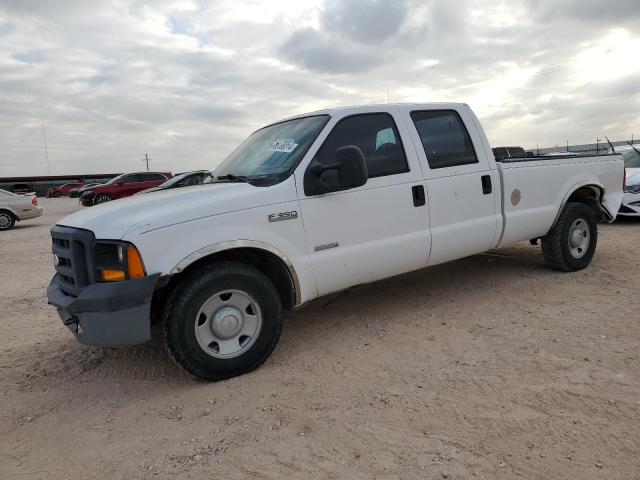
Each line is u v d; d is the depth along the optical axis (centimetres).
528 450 257
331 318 488
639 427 270
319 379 358
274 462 263
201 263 364
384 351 399
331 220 405
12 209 1756
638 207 913
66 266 367
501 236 518
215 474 257
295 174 393
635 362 346
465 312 479
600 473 237
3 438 311
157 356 429
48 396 367
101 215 354
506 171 516
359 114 438
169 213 342
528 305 485
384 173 438
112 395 361
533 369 347
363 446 271
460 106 506
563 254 577
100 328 325
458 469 246
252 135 516
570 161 581
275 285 401
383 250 432
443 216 470
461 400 312
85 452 289
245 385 355
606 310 454
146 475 261
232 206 362
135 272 327
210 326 358
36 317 579
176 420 315
